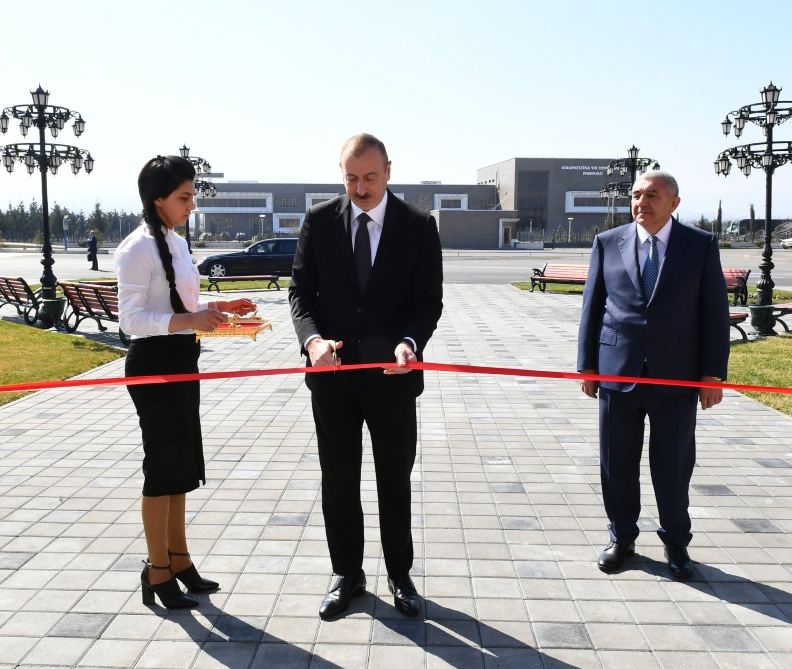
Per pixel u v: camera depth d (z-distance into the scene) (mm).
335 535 3072
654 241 3279
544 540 3756
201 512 4117
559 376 3389
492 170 98188
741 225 89500
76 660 2672
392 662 2666
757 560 3529
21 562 3479
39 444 5438
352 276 2939
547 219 90562
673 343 3236
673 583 3287
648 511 4148
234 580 3305
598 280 3480
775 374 8203
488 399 7070
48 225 12500
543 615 3006
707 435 5758
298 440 5598
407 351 2768
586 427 6023
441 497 4375
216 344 10695
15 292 13281
